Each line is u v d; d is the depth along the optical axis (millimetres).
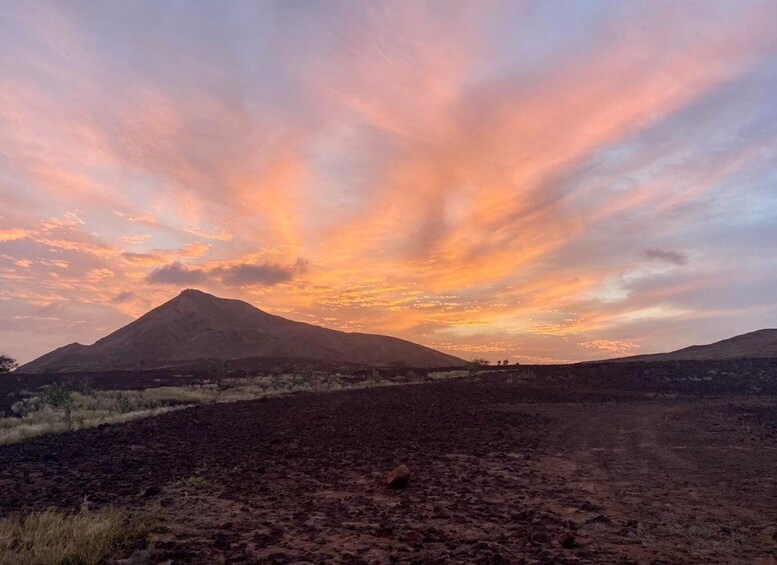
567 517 9414
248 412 29625
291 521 9133
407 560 6949
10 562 6285
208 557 6996
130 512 9328
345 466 14844
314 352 166375
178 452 17281
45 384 49719
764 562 7047
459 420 25766
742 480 12672
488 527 8703
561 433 21547
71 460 15930
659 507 10148
